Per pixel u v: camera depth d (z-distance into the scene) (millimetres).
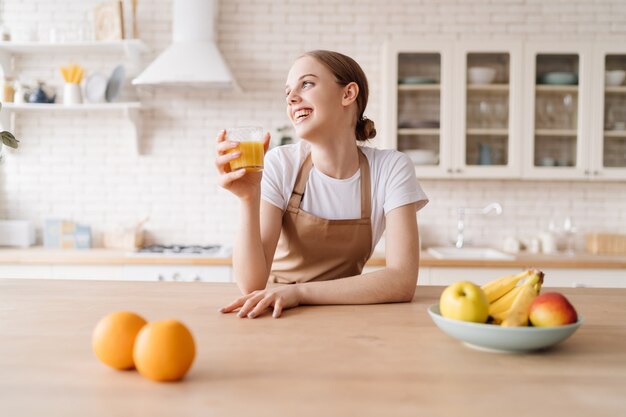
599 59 3506
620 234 3734
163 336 724
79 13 3822
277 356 863
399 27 3844
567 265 3193
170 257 3182
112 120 3857
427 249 3746
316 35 3846
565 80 3521
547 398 691
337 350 901
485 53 3518
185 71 3379
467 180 3904
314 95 1508
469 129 3547
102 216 3863
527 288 933
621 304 1311
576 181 3904
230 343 937
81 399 678
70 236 3625
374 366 817
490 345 870
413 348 916
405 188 1571
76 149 3854
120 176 3861
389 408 653
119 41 3529
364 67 3850
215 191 3875
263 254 1416
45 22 3822
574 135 3557
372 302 1312
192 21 3514
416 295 1454
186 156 3863
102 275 3195
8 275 3193
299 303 1278
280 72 3848
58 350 889
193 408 650
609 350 916
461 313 909
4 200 3850
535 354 887
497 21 3834
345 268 1712
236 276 1403
